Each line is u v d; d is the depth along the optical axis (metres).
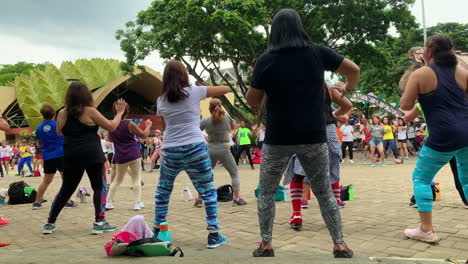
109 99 47.38
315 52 2.45
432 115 3.19
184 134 3.45
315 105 2.46
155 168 16.80
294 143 2.47
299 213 4.14
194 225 4.57
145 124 5.65
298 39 2.43
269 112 2.54
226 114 5.84
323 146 2.52
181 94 3.42
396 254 3.06
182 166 3.50
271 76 2.43
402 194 6.39
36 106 39.22
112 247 2.60
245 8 16.84
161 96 3.53
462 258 2.89
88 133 4.25
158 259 2.30
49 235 4.31
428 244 3.32
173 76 3.46
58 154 5.91
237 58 23.80
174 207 5.95
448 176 8.62
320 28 22.77
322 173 2.55
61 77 40.81
